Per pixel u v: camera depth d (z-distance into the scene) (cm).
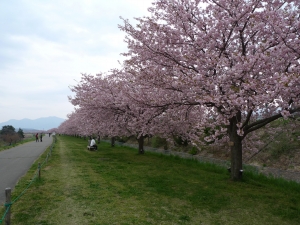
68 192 721
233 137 930
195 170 1136
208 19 791
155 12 873
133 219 523
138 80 956
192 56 792
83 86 1878
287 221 547
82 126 2898
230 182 888
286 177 986
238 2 750
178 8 792
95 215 543
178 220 530
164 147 2166
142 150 1836
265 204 658
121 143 3048
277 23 643
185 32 823
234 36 827
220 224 521
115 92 1487
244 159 1390
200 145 1772
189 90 799
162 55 866
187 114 1195
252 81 629
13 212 552
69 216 534
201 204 646
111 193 721
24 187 777
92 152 1991
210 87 693
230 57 775
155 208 601
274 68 646
